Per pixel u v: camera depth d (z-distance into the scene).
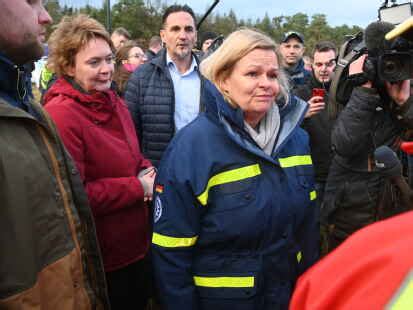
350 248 0.60
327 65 3.66
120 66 4.23
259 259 1.64
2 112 1.21
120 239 2.18
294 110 1.75
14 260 1.18
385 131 2.04
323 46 3.68
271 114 1.72
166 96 3.35
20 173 1.21
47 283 1.30
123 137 2.24
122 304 2.31
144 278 2.40
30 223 1.23
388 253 0.53
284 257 1.69
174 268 1.67
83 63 2.05
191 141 1.65
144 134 3.41
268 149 1.69
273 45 1.65
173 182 1.65
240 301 1.63
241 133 1.64
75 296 1.41
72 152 1.94
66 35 2.06
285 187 1.67
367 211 2.12
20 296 1.19
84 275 1.47
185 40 3.39
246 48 1.59
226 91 1.67
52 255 1.32
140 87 3.39
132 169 2.21
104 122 2.14
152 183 2.19
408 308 0.47
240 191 1.61
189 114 3.43
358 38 2.29
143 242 2.31
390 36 0.83
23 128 1.30
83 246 1.48
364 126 2.00
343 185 2.19
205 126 1.67
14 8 1.28
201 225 1.68
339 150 2.08
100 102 2.12
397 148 2.03
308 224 1.85
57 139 1.54
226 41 1.67
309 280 0.63
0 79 1.34
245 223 1.60
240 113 1.62
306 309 0.61
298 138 1.83
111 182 2.06
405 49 1.81
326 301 0.57
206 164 1.61
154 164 3.39
